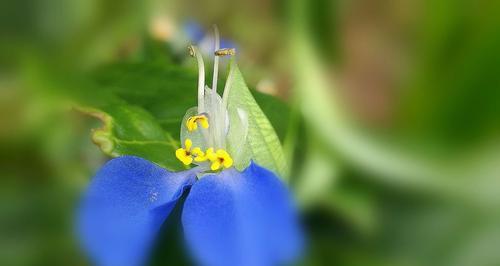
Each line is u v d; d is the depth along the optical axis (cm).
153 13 17
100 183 12
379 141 15
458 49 16
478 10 16
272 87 17
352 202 15
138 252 12
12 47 17
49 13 17
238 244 12
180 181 13
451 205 15
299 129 15
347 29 22
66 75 15
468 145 15
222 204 12
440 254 14
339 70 16
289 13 15
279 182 12
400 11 22
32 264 15
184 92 15
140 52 17
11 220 15
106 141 13
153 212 12
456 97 16
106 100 14
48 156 15
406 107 16
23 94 16
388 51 21
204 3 20
